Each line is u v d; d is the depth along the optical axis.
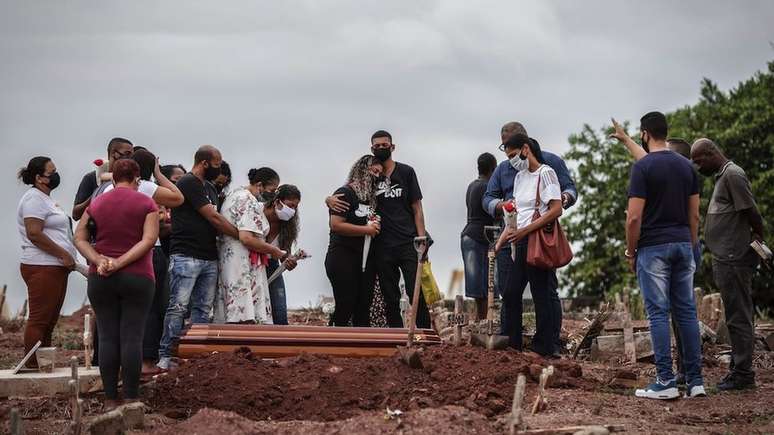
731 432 8.68
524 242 11.72
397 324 12.69
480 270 14.48
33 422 9.07
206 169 11.52
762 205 38.06
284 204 12.80
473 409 9.18
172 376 9.91
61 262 11.17
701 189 36.09
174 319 11.27
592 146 46.09
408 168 12.83
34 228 10.98
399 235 12.63
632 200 10.27
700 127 42.25
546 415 8.98
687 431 8.64
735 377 10.79
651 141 10.57
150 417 8.96
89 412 9.45
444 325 15.61
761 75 42.91
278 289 12.80
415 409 9.05
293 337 10.78
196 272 11.37
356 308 12.77
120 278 9.16
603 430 7.95
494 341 10.91
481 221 14.49
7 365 13.16
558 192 11.59
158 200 10.48
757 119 39.97
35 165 11.18
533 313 17.72
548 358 11.59
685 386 10.82
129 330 9.27
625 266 42.91
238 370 9.86
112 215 9.29
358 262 12.63
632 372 10.76
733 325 10.85
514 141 11.73
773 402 9.98
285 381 9.72
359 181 12.64
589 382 10.69
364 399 9.55
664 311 10.24
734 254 10.84
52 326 11.36
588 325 14.80
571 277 44.38
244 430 8.04
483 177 14.57
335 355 10.77
